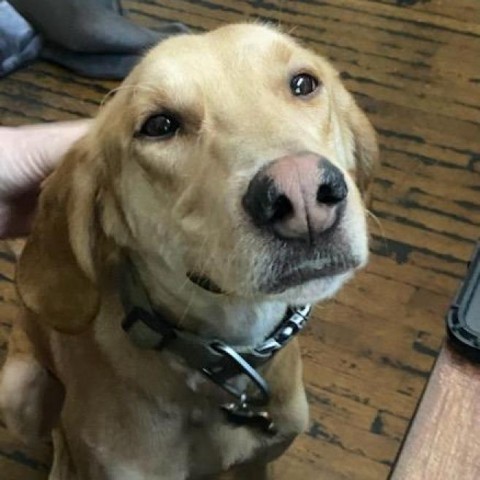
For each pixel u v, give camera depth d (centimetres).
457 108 232
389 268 196
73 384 133
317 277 96
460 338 86
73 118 238
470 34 253
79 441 134
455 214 207
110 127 114
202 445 131
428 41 251
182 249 108
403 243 201
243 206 92
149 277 117
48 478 169
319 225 90
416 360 182
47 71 250
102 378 127
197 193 102
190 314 116
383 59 246
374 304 190
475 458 79
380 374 180
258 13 263
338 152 116
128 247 118
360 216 96
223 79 105
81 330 122
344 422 174
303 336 186
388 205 209
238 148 96
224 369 119
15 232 150
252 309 117
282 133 96
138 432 127
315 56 120
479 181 214
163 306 117
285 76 108
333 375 181
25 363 156
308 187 87
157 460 130
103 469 133
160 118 107
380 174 216
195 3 267
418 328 187
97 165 116
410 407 175
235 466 142
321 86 112
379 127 228
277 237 92
